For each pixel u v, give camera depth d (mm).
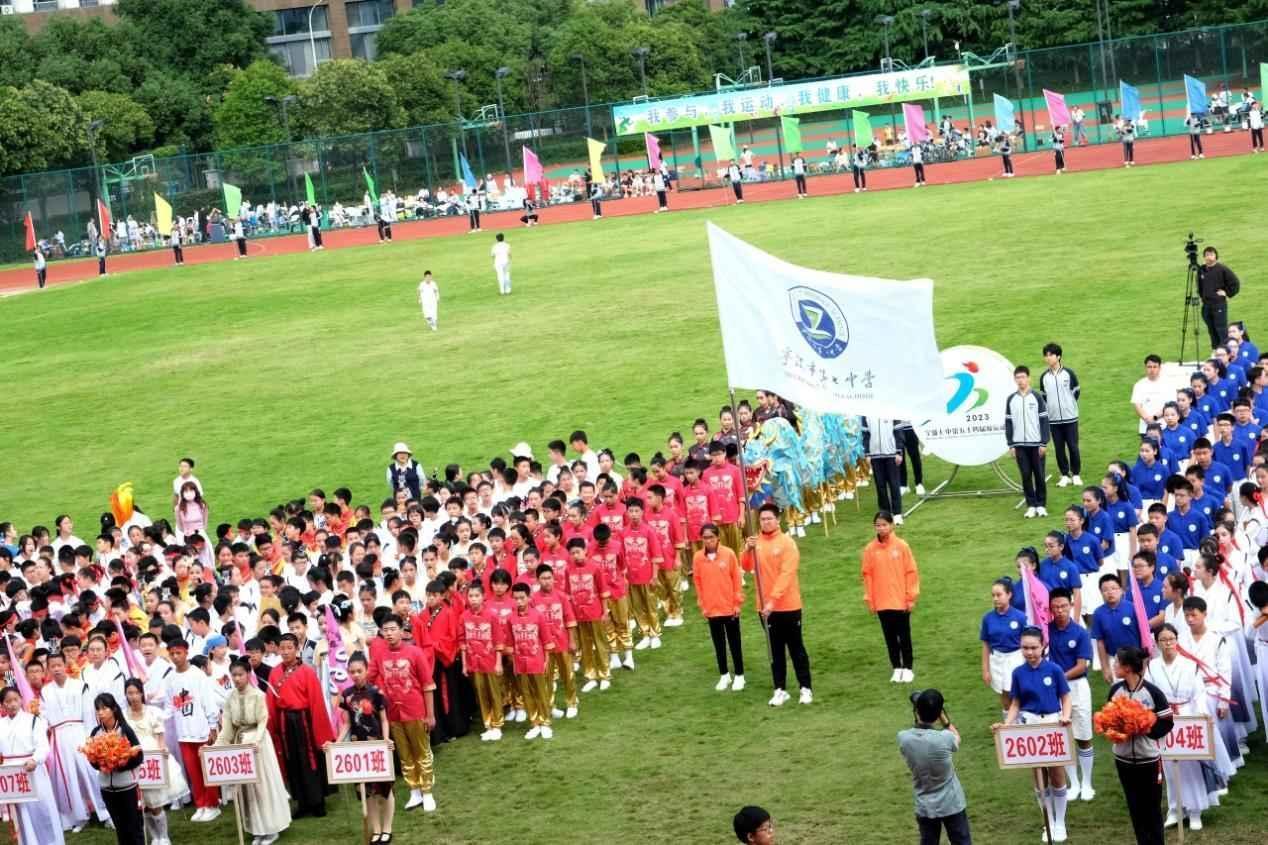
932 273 49656
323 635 21766
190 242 93188
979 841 16625
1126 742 15414
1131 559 18891
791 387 21781
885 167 87875
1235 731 17797
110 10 131500
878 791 17984
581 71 116875
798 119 98812
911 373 21562
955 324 42094
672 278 56031
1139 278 44750
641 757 19984
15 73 112125
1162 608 18828
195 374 49500
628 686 22828
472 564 22938
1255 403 26750
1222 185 59375
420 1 144875
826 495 29328
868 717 20250
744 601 25969
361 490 35438
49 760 20156
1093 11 111000
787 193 80938
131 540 27859
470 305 55594
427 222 89500
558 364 44625
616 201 88938
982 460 29234
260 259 77812
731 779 18859
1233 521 20297
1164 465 24422
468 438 38219
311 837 19141
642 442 35719
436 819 18906
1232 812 16719
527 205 80188
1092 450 30797
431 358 47625
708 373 41344
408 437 39094
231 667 19250
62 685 20484
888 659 22234
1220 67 85500
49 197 95625
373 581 22578
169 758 19875
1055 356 28969
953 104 95000
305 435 40719
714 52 123938
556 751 20625
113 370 51625
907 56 117062
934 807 15164
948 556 26297
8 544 28969
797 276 21594
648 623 24359
